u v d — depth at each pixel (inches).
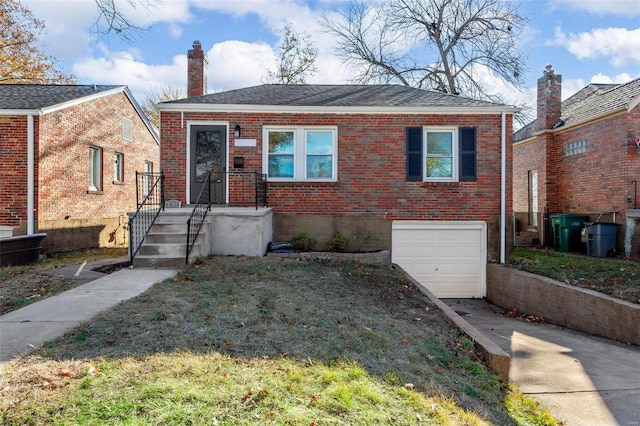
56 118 453.1
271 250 368.2
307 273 283.6
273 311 193.8
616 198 450.0
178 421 97.0
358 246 408.2
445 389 137.9
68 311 186.7
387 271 335.6
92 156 541.0
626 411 152.9
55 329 161.5
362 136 409.1
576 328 287.9
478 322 319.3
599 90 591.8
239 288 232.7
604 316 263.6
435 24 860.6
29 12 729.0
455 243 414.6
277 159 413.1
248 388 115.5
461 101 426.0
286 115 407.2
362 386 125.0
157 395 107.9
